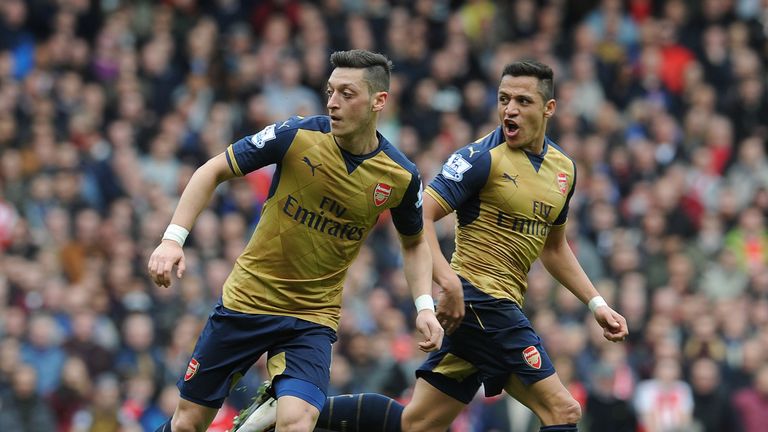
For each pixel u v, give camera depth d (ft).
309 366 67.67
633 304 139.13
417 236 70.13
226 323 68.54
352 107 65.67
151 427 116.06
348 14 179.01
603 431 125.70
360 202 67.46
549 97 72.79
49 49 161.79
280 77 165.37
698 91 183.52
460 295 71.15
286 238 67.67
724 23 194.80
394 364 123.03
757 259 161.58
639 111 178.40
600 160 164.66
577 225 153.89
